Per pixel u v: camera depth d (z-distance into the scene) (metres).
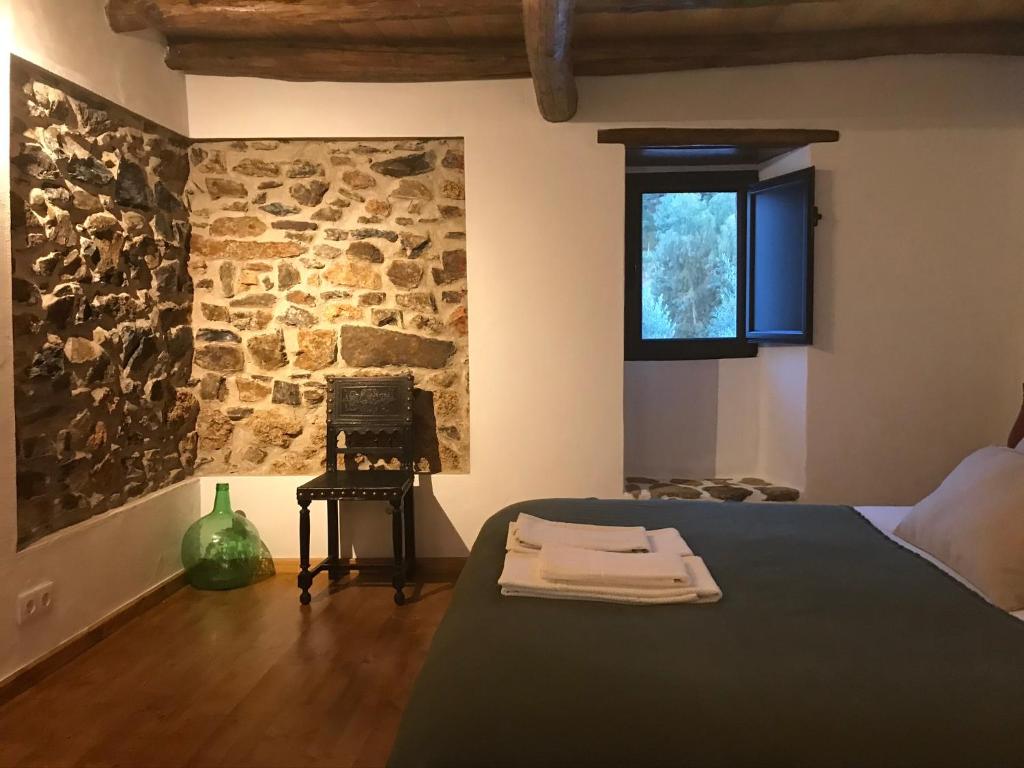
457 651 1.66
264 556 4.02
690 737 1.34
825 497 4.04
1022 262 3.95
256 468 4.12
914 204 3.94
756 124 3.91
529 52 3.13
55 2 2.95
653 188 4.62
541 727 1.37
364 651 3.10
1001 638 1.69
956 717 1.38
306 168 4.04
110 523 3.30
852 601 1.92
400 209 4.05
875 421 4.01
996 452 2.44
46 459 2.95
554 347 4.01
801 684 1.48
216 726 2.52
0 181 2.64
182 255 3.99
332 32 3.72
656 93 3.92
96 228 3.25
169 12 3.34
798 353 4.09
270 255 4.06
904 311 3.98
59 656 2.94
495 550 2.40
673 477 4.60
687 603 1.92
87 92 3.17
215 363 4.10
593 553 2.16
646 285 4.67
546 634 1.72
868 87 3.90
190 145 4.04
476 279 4.00
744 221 4.57
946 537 2.26
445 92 3.95
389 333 4.08
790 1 3.33
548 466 4.05
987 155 3.92
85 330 3.19
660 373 4.63
